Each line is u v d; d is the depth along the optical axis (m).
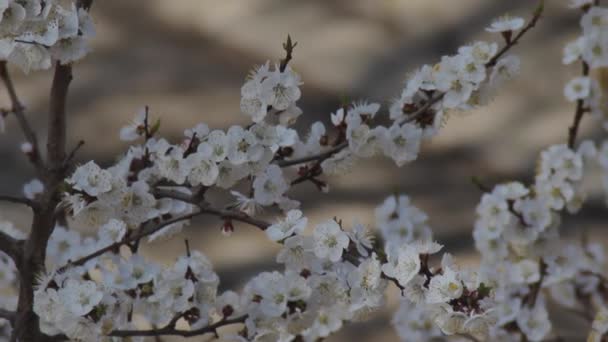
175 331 2.33
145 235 2.35
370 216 4.66
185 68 5.81
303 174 2.40
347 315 2.48
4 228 2.54
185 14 6.18
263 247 4.43
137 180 2.41
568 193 2.61
